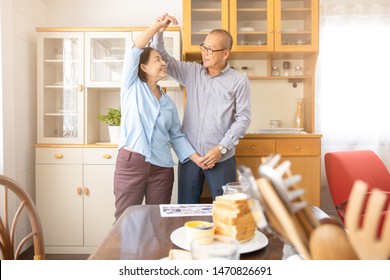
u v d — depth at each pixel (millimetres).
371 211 438
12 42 2732
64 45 3074
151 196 2127
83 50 3010
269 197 469
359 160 2580
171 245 921
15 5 2824
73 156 2961
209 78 2312
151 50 2051
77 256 2928
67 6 3420
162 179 2121
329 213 3531
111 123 3053
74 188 2965
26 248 3012
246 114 2287
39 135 3006
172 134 2244
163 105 2094
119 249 892
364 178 2484
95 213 2965
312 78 3156
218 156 2195
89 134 3111
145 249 893
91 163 2955
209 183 2295
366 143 3463
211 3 3027
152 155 2064
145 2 3416
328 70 3438
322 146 3486
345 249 471
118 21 3426
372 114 3447
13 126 2756
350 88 3439
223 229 917
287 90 3465
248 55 3219
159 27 2041
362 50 3428
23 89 2975
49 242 2969
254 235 952
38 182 2965
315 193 2918
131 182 2064
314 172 2918
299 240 489
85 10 3422
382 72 3430
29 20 3072
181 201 2352
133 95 2035
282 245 924
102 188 2957
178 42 3012
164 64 2049
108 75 3088
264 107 3471
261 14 3082
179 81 2396
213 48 2186
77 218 2969
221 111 2279
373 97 3438
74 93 3084
